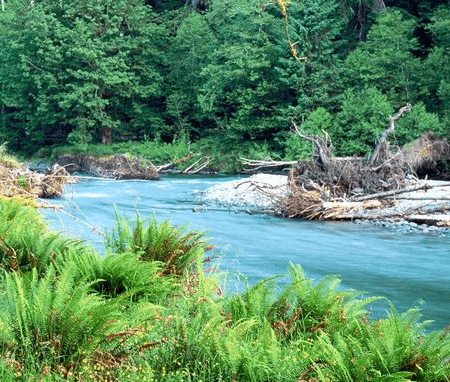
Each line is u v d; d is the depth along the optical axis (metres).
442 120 43.22
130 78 58.62
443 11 49.06
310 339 6.48
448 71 46.31
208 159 52.59
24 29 60.41
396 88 48.75
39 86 58.28
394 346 5.72
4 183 19.00
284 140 52.19
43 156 61.09
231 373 5.59
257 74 52.12
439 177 39.91
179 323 6.19
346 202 23.34
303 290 7.15
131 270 7.68
